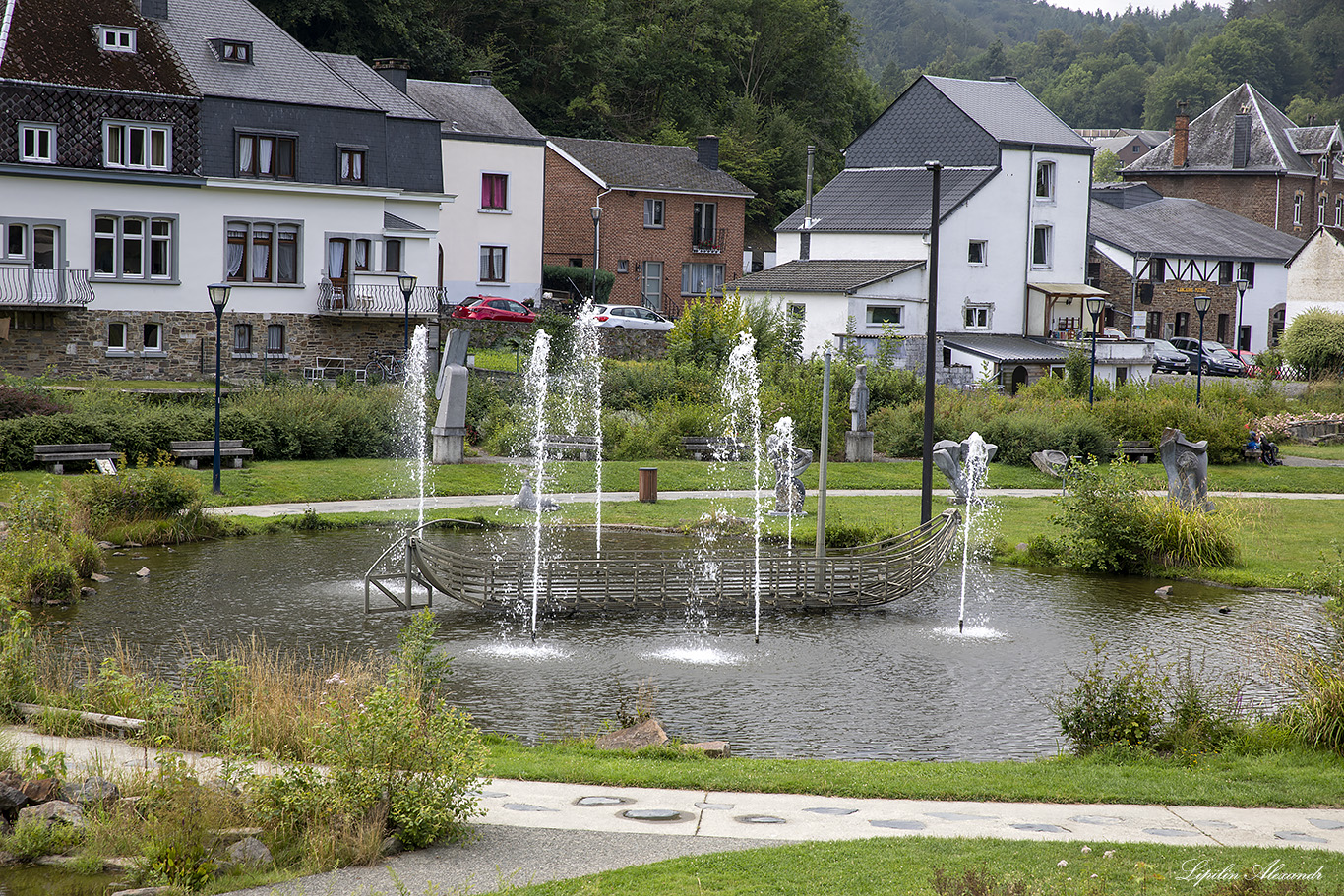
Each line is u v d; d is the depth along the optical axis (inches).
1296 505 1244.5
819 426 1499.8
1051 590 892.0
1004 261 2342.5
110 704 489.1
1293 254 2992.1
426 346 1769.2
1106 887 319.3
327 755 371.6
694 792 417.1
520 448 1408.7
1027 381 2210.9
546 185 2551.7
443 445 1316.4
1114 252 2679.6
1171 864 340.8
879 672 655.8
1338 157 3678.6
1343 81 6481.3
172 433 1218.0
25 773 377.1
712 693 608.7
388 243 1930.4
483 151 2260.1
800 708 584.7
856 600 822.5
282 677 512.7
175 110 1689.2
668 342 1900.8
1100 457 1480.1
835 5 3858.3
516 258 2315.5
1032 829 377.1
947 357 2218.3
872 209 2362.2
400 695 386.9
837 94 3836.1
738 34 3521.2
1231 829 381.1
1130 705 513.0
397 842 354.9
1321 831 380.8
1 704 477.4
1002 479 1379.2
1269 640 669.3
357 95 1857.8
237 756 397.7
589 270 2412.6
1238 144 3553.2
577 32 3105.3
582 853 350.0
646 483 1179.3
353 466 1283.2
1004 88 2511.1
